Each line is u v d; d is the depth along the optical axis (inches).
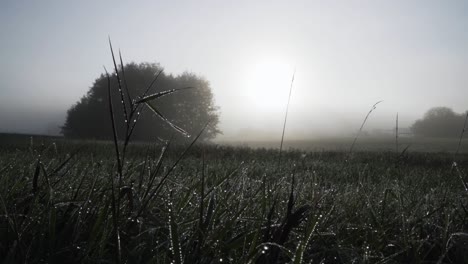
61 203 83.0
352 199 142.4
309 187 159.3
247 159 565.6
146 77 2719.0
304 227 95.3
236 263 68.6
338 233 99.9
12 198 93.4
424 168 473.7
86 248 68.0
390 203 147.2
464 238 97.7
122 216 81.9
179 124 2844.5
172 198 108.7
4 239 71.0
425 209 135.0
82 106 2810.0
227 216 96.3
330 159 605.9
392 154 667.4
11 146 521.0
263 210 94.3
